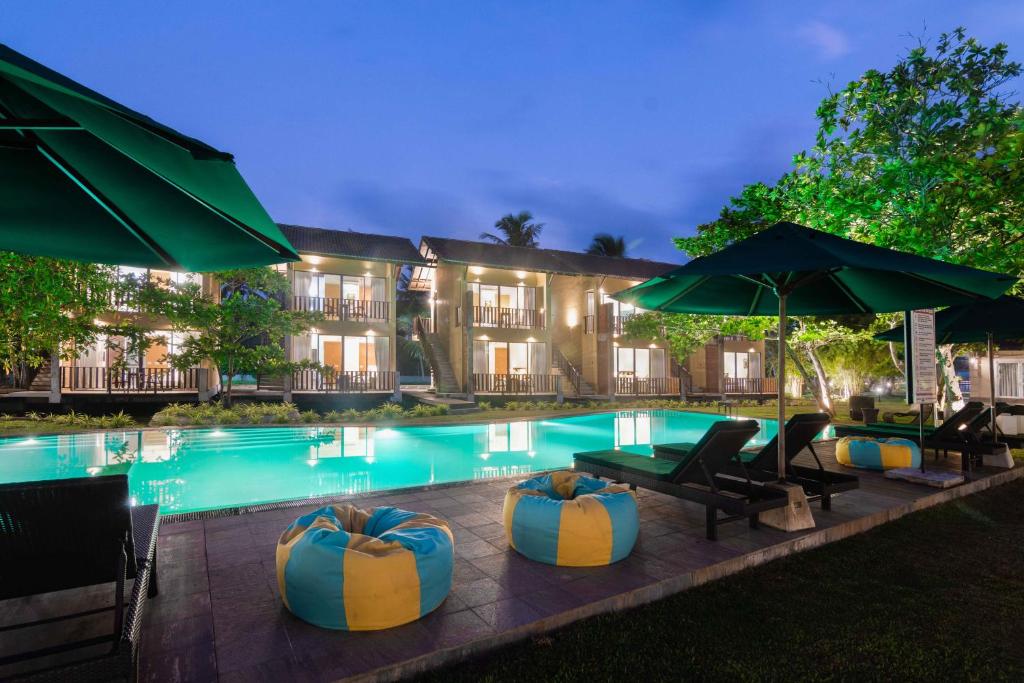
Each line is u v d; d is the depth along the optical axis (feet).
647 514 17.20
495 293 79.82
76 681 6.29
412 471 31.91
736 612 10.84
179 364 49.08
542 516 12.75
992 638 9.87
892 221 29.32
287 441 40.09
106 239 10.16
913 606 11.15
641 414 64.75
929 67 29.22
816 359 60.34
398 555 9.72
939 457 27.94
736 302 20.57
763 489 15.81
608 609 10.83
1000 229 25.70
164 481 28.40
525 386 75.10
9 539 7.44
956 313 25.75
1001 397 61.98
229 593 11.10
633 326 67.10
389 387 66.59
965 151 27.07
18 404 47.91
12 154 7.97
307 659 8.63
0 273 24.40
